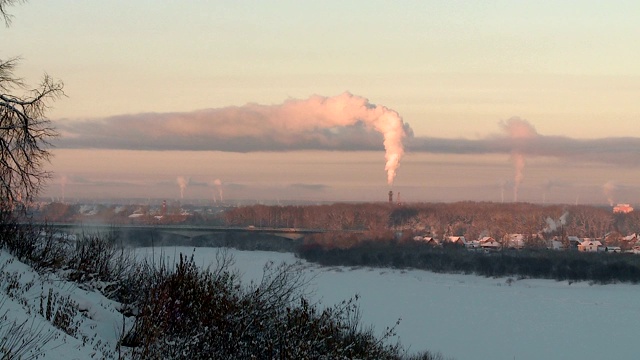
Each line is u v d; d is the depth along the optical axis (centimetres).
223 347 977
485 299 6400
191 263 1091
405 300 5947
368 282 6969
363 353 1159
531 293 6981
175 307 1014
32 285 1071
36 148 2391
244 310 1048
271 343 998
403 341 4009
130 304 1182
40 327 835
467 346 4225
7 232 1386
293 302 1181
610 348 4481
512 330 4959
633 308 6103
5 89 2414
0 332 750
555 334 4875
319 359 1017
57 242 1478
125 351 927
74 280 1245
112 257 1444
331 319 1120
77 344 843
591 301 6494
